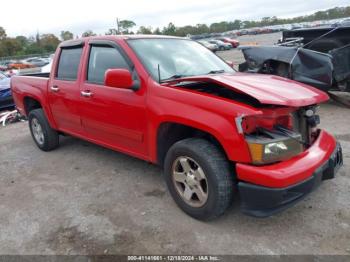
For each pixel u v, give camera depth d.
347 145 4.85
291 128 3.01
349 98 7.80
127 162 4.71
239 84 2.99
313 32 8.26
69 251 2.86
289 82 3.33
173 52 3.94
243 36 68.12
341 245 2.72
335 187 3.62
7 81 9.06
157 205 3.49
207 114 2.84
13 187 4.19
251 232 2.95
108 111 3.84
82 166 4.70
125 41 3.76
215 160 2.84
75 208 3.55
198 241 2.87
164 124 3.24
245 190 2.71
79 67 4.30
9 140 6.37
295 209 3.25
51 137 5.26
